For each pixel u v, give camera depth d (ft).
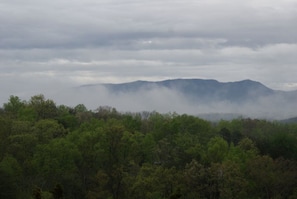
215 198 261.85
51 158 260.42
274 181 275.18
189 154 307.37
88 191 264.52
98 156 283.18
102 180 262.26
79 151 277.03
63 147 266.98
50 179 260.42
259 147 374.63
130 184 262.47
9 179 232.32
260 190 282.77
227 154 296.92
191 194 252.83
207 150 311.27
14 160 245.86
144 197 251.39
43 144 277.03
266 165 283.59
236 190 255.70
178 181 253.65
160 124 355.15
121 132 289.12
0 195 227.40
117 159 288.10
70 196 263.49
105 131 289.74
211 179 255.29
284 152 365.81
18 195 236.02
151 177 251.39
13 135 272.92
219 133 429.79
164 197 250.78
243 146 349.00
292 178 280.10
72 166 267.39
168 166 301.02
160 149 311.06
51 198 200.95
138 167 281.74
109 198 258.98
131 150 290.76
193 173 256.52
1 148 261.03
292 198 271.49
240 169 273.95
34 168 257.14
